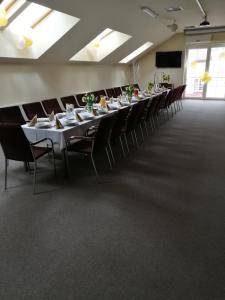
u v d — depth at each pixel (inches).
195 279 65.6
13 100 221.0
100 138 120.5
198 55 397.1
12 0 168.7
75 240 80.5
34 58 221.3
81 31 217.3
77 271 68.3
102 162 148.1
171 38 399.9
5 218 92.1
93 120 138.8
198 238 81.4
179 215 94.0
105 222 89.8
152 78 432.1
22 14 190.2
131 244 78.7
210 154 160.6
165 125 242.1
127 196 108.0
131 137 197.9
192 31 372.5
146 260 72.1
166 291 62.2
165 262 71.4
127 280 65.4
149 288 63.0
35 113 179.9
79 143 131.0
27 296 61.1
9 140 104.7
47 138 118.6
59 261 71.8
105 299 60.1
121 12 216.8
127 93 235.3
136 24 266.4
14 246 77.9
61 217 92.9
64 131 117.3
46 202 103.3
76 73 300.5
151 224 88.7
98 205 100.9
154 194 109.7
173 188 115.0
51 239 81.0
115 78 394.0
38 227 87.0
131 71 438.0
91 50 302.0
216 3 225.9
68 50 241.4
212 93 413.1
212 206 99.8
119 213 95.3
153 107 203.3
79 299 60.1
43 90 253.6
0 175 130.4
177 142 187.5
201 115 288.2
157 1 210.2
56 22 203.0
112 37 298.5
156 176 128.1
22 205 101.0
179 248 76.9
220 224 88.6
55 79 267.9
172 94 261.9
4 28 186.5
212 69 397.4
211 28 359.9
